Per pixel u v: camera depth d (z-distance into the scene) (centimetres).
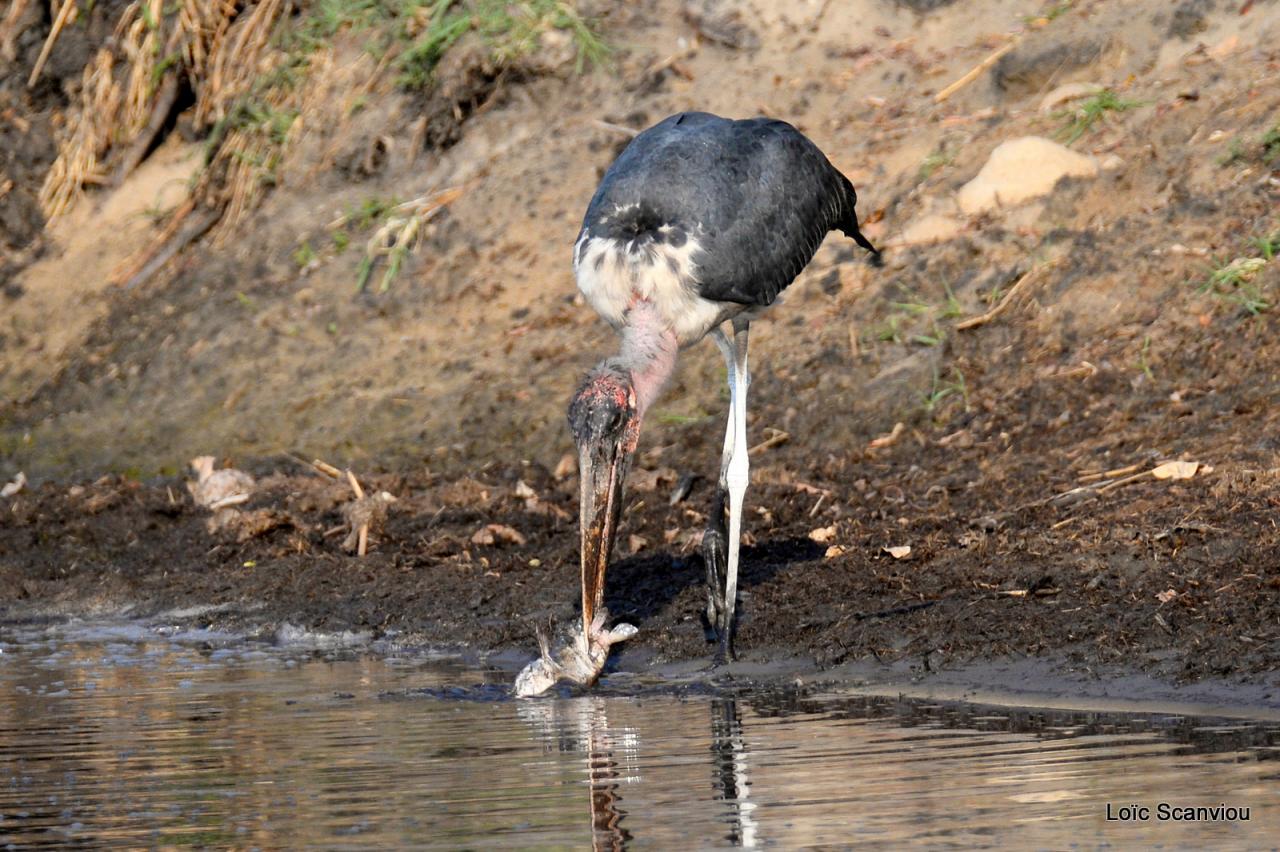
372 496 1388
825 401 1433
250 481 1504
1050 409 1317
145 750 785
